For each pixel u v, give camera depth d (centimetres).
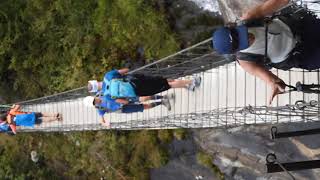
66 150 1429
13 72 1479
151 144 1212
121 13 1132
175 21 1060
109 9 1161
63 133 1434
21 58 1423
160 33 1073
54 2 1325
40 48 1394
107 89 791
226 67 878
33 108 1359
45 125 1305
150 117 1034
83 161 1385
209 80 912
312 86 434
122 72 811
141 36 1118
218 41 360
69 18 1298
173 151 1178
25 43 1410
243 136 1005
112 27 1162
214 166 1095
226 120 831
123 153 1277
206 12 1012
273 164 419
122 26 1141
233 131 1025
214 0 989
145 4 1074
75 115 1250
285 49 384
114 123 1093
